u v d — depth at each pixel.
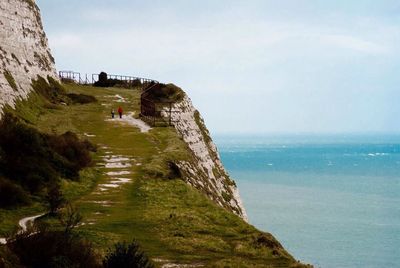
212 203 41.72
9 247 23.14
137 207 38.16
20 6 87.62
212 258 29.16
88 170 47.19
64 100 88.25
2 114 57.59
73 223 32.34
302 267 28.69
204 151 87.69
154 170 48.19
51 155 44.06
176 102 89.88
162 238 31.73
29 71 81.88
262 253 30.94
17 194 35.62
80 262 23.86
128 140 63.16
